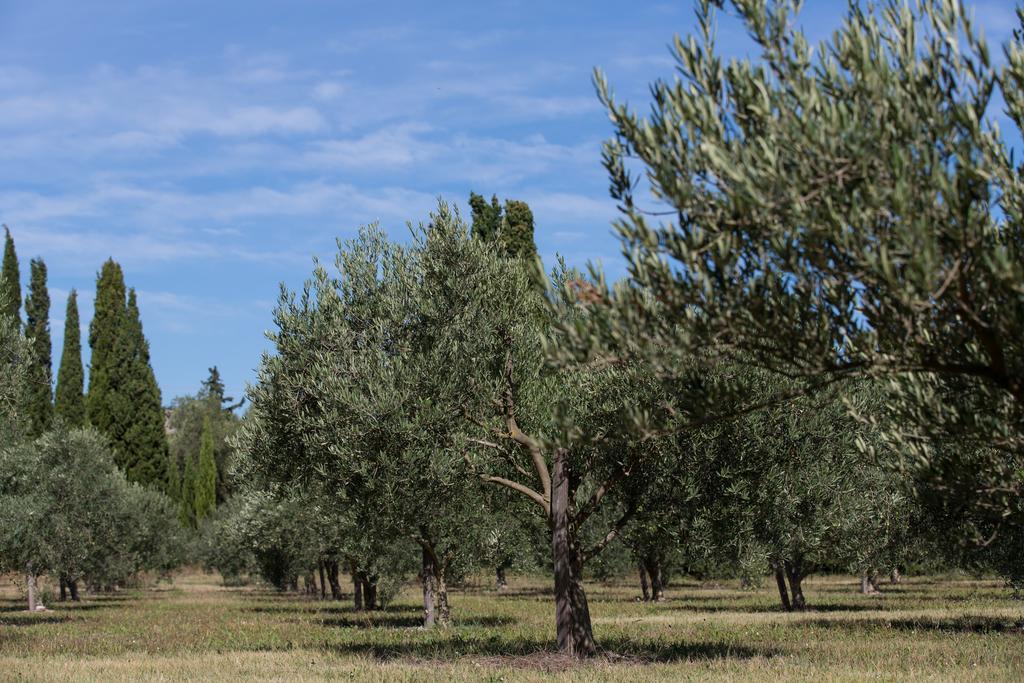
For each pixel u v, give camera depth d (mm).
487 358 19375
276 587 66438
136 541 53656
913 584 59688
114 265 71312
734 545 19625
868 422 12156
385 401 17953
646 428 10953
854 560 29875
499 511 23062
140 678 17109
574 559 19328
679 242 9094
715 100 9086
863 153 8031
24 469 34094
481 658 19297
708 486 18844
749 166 8328
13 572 46594
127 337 71000
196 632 30359
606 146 9766
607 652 19391
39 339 64625
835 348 9422
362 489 18984
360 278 20391
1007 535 21000
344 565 54406
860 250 8281
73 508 42312
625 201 9773
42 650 23781
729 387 10633
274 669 18531
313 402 19766
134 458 69688
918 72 8641
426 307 19203
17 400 19672
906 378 10906
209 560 72062
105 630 31359
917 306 8148
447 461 18188
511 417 19625
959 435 10641
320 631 30406
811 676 15828
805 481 18672
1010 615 30188
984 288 8664
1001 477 11328
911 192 8008
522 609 41719
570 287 9953
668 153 8969
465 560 31172
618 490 19828
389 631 29750
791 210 8414
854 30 8641
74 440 43344
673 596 53375
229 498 69125
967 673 16125
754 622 30172
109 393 69625
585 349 9594
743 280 9398
